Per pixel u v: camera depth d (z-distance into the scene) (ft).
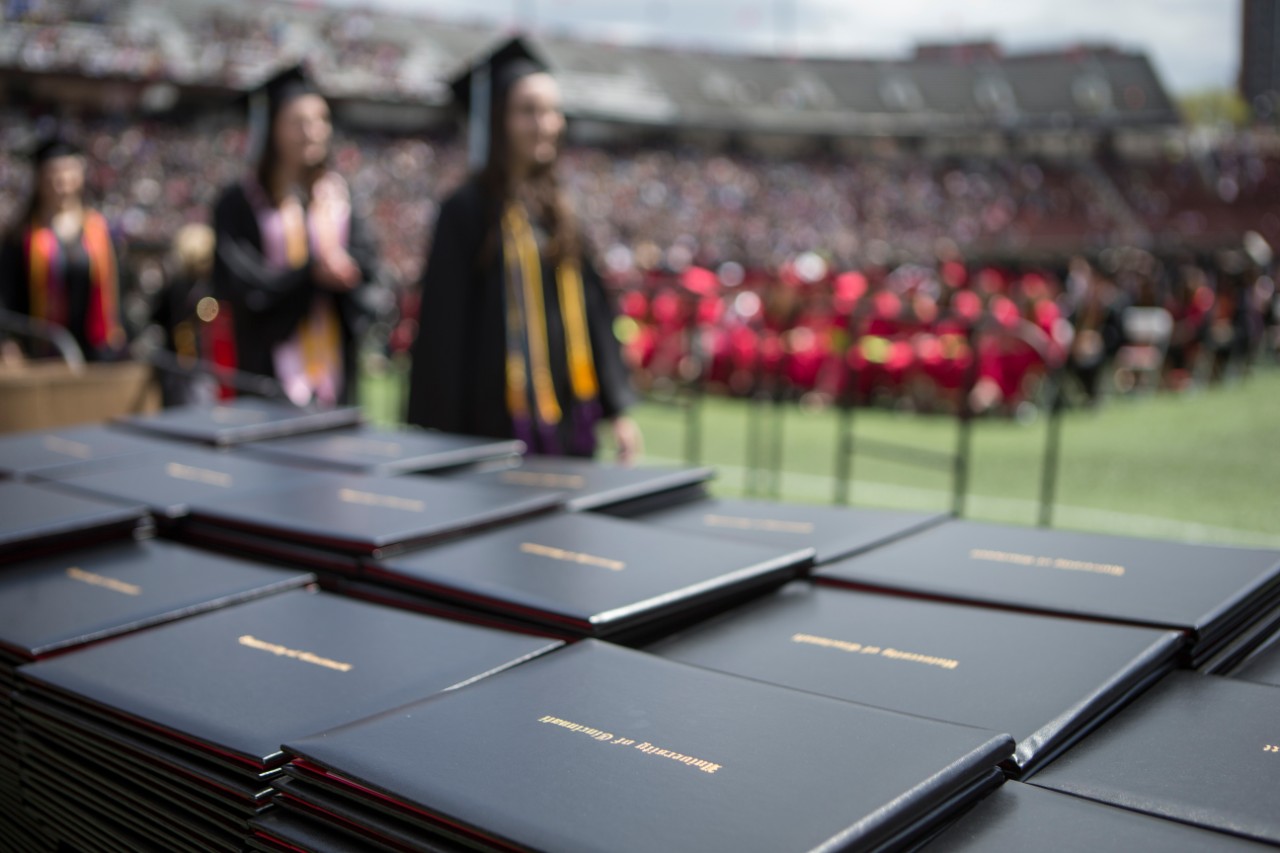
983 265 55.88
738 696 2.95
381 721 2.81
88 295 19.57
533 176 12.07
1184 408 33.35
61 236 19.36
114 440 7.15
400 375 40.37
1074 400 32.65
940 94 187.73
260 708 3.07
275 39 133.69
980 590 3.93
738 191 160.76
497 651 3.47
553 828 2.27
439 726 2.77
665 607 3.69
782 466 24.52
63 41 111.86
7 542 4.48
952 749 2.60
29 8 109.70
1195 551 4.32
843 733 2.70
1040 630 3.55
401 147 138.72
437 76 143.84
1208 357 37.96
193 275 20.25
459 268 11.75
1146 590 3.82
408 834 2.44
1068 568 4.14
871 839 2.25
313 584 4.31
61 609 3.92
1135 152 179.93
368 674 3.30
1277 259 59.00
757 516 5.40
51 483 5.70
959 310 31.14
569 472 6.14
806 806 2.34
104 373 11.13
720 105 174.40
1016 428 29.89
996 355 30.71
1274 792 2.60
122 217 103.96
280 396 10.75
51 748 3.42
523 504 4.99
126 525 4.91
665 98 169.78
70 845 3.58
